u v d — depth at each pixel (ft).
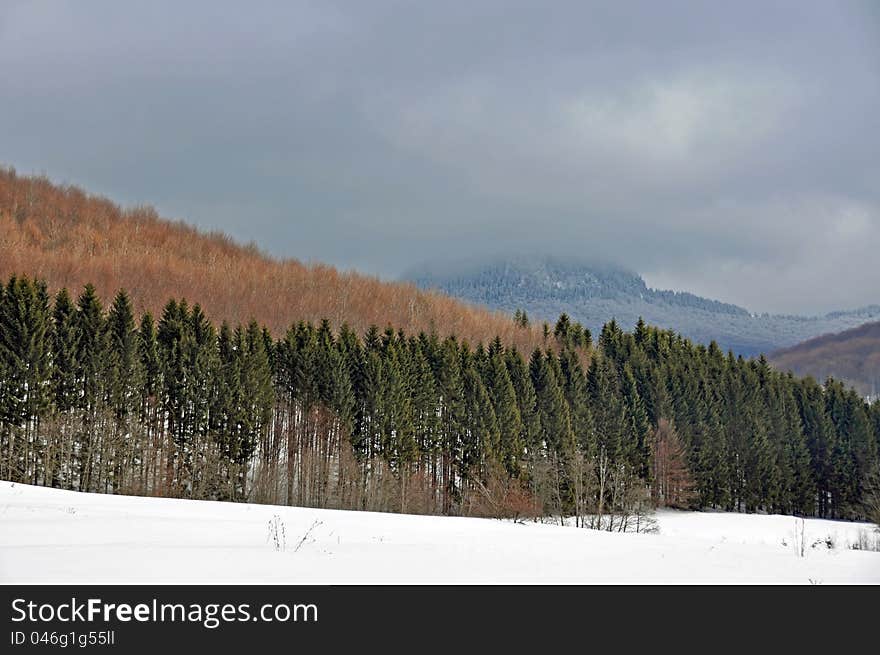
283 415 253.85
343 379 240.94
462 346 307.99
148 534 70.64
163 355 227.61
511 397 255.91
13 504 92.63
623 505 154.71
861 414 339.77
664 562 64.80
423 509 225.97
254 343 242.17
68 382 204.74
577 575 56.80
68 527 72.38
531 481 208.74
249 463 232.12
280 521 92.32
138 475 212.64
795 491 330.13
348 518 109.40
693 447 310.24
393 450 239.50
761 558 70.59
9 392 193.67
